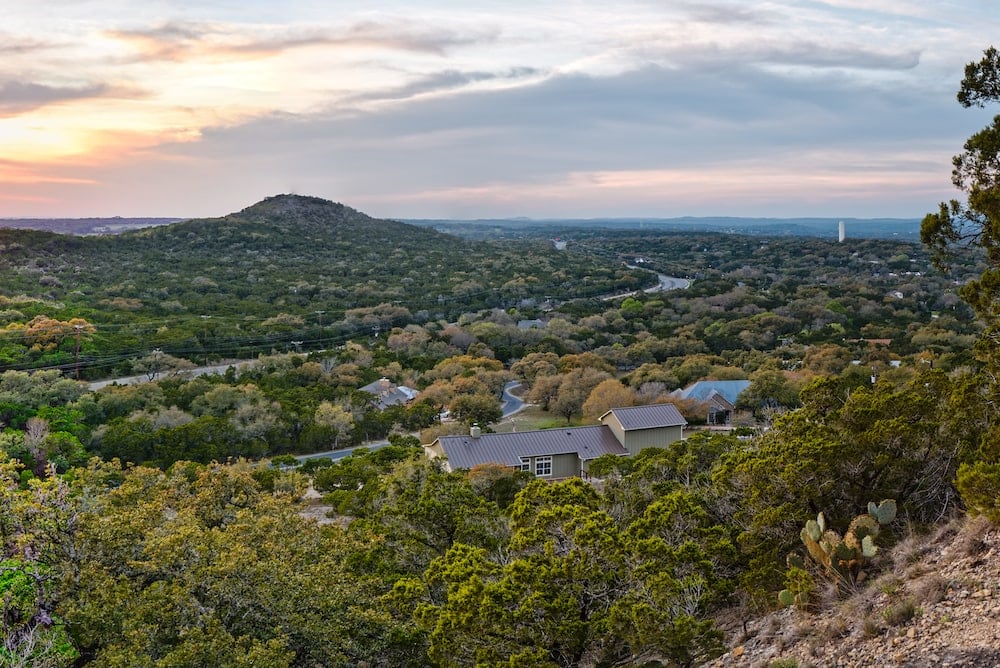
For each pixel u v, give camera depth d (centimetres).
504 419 5966
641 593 1113
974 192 1259
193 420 5291
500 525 1792
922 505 1281
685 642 1025
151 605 1302
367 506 2695
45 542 1493
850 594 1049
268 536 1664
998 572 896
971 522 1058
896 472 1348
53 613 1402
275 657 1234
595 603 1184
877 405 1407
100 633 1309
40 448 4525
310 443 5400
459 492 1920
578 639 1111
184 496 2170
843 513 1362
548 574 1157
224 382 6519
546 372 6881
